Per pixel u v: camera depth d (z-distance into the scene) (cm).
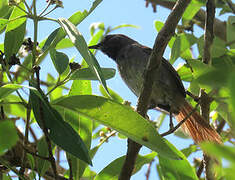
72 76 653
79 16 702
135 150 654
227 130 991
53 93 991
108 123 604
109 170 743
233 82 270
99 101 604
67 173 729
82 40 557
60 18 605
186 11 861
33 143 911
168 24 655
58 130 588
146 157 767
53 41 661
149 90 684
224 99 396
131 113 592
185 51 973
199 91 822
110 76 727
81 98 603
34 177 675
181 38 911
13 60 613
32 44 659
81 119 729
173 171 747
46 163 680
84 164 712
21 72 847
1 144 322
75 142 580
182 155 742
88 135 727
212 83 285
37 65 644
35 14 618
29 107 612
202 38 888
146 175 921
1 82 679
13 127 326
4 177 684
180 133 1053
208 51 746
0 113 672
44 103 594
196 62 611
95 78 657
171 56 882
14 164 679
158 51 664
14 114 883
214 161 501
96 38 979
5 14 702
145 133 584
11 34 672
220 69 278
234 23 755
